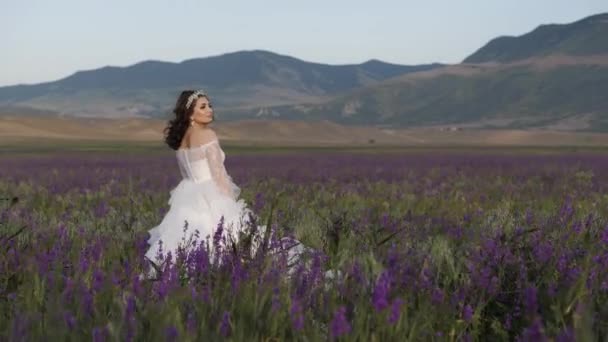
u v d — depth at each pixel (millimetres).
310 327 4277
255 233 6484
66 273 5863
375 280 4953
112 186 20422
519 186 21094
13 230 8594
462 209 12688
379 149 117562
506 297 5137
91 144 122062
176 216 7711
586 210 11836
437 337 4273
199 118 7867
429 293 4984
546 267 5707
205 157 7812
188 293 4758
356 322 4160
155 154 73000
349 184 21562
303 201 14523
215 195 7707
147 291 5035
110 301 4852
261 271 5379
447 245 7305
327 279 5246
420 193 18047
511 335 4703
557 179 24781
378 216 10727
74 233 8906
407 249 6551
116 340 4055
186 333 4004
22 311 4676
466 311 4523
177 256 6055
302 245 7562
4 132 165500
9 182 25406
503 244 6324
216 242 6082
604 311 4512
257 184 20641
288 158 57781
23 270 5777
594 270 5363
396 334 4102
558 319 4344
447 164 42812
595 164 41562
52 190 19422
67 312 4266
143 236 7934
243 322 4262
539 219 9391
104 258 6508
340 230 8055
